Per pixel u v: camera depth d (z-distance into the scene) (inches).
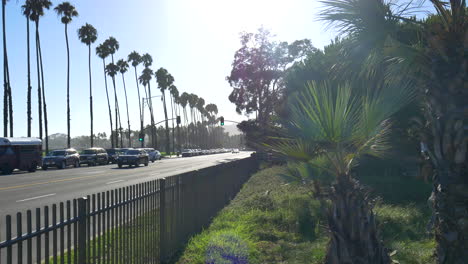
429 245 275.4
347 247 168.2
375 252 168.7
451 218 168.6
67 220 151.7
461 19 172.7
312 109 172.4
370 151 183.9
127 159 1558.8
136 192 216.7
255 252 273.4
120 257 192.4
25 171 1354.6
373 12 186.7
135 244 212.2
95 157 1760.6
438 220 174.2
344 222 170.1
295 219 359.3
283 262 257.0
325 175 188.2
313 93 174.7
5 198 592.4
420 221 341.1
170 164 1818.4
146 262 226.4
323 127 167.9
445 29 175.3
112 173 1181.1
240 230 315.3
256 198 476.7
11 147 1195.9
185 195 311.6
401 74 192.7
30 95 1786.4
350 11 190.9
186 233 311.6
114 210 191.6
